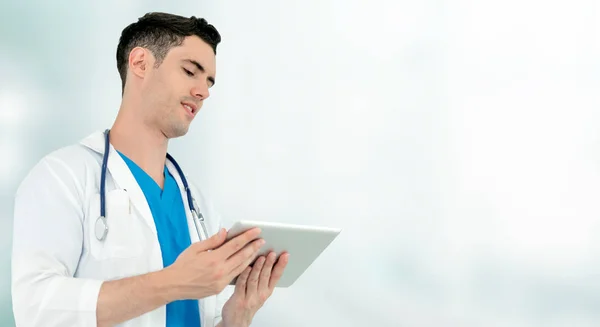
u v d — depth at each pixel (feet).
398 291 7.50
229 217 7.33
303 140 7.63
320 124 7.68
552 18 7.87
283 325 7.22
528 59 7.91
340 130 7.70
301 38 7.78
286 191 7.52
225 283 3.64
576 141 7.82
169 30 4.55
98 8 7.22
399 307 7.48
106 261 4.01
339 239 7.49
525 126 7.84
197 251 3.65
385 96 7.81
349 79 7.80
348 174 7.64
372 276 7.49
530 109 7.86
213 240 3.66
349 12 7.89
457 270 7.58
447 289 7.54
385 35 7.89
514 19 7.95
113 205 4.16
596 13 7.91
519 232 7.67
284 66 7.71
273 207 7.47
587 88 7.89
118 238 4.09
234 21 7.64
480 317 7.53
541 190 7.75
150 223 4.28
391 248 7.56
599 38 7.93
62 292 3.59
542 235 7.68
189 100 4.51
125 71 4.68
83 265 3.99
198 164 7.34
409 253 7.57
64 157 4.23
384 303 7.47
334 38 7.83
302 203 7.54
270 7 7.76
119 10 7.29
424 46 7.89
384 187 7.66
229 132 7.47
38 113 6.86
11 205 6.61
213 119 7.45
